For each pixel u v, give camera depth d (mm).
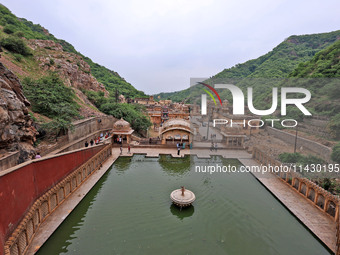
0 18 44906
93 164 17500
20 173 8641
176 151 24484
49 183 11211
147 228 10617
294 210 11469
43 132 17969
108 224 10945
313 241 9617
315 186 11820
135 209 12352
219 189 11539
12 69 24453
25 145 14273
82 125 21922
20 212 8461
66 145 18469
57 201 11867
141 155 23297
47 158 11031
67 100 25266
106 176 17375
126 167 19578
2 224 7199
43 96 21516
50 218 10898
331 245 9102
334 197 10602
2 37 29547
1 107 11656
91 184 15188
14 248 7719
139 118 34375
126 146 25766
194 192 12320
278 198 12469
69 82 33562
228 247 9180
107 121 28234
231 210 11141
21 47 30266
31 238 9195
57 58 37000
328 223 10539
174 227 10602
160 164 20500
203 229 10281
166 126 26109
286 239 9680
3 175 7453
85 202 13141
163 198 13656
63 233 10211
